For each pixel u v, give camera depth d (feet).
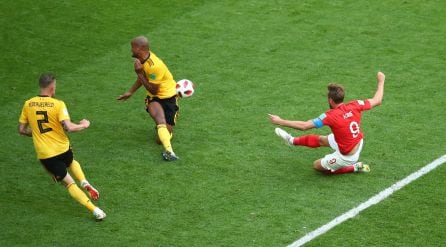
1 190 91.30
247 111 104.58
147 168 94.22
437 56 115.34
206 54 118.42
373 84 109.19
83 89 111.24
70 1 131.95
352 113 88.53
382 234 82.17
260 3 130.52
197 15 127.75
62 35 123.75
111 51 120.06
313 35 121.60
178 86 96.58
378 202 86.84
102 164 95.25
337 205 86.69
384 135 98.58
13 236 83.76
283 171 92.84
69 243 82.53
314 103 105.50
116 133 101.45
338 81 110.22
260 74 112.88
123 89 111.04
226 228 83.82
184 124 102.32
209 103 106.63
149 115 105.09
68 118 83.87
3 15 128.26
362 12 126.93
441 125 100.01
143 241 82.43
